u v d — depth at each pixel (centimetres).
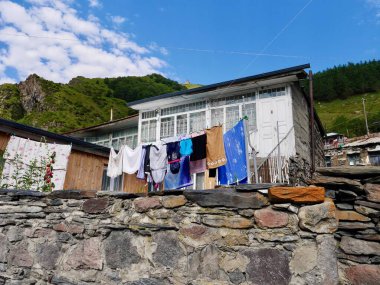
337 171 238
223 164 475
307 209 226
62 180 612
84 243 308
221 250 245
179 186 535
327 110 6462
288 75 916
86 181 842
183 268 254
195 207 266
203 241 253
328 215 220
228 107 1068
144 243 279
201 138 521
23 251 336
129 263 279
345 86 7025
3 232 352
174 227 268
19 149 576
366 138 2383
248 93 1038
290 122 938
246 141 439
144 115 1273
